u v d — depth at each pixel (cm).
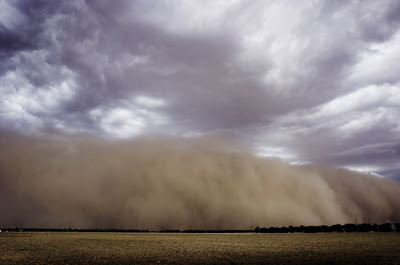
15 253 3866
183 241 6881
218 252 3991
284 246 4984
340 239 6919
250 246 5094
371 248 4241
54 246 5125
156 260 3128
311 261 2936
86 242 6338
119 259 3219
